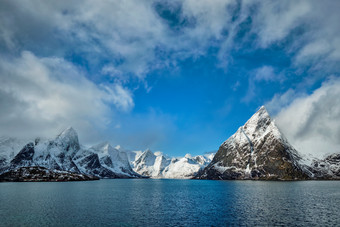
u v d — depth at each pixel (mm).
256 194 132000
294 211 79250
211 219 68312
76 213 76688
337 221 65250
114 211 80812
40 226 60344
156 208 87500
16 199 110188
